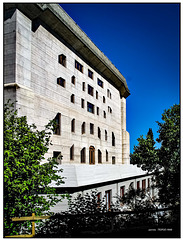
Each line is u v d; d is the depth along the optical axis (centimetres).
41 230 986
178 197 1112
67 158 2297
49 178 1017
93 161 2956
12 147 920
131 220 1012
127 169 2678
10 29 1712
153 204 1180
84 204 1091
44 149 1021
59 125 2227
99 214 928
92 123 2975
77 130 2564
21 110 1636
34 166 931
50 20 2075
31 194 969
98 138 3133
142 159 1289
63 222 1007
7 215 920
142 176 3188
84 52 2745
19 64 1694
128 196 1216
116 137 3859
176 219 985
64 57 2423
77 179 1493
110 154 3550
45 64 2041
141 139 1331
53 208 1385
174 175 1121
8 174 848
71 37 2406
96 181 1773
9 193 880
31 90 1762
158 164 1253
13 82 1648
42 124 1923
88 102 2925
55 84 2177
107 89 3619
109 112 3662
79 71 2700
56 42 2248
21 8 1750
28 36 1822
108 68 3353
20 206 897
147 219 1012
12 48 1686
